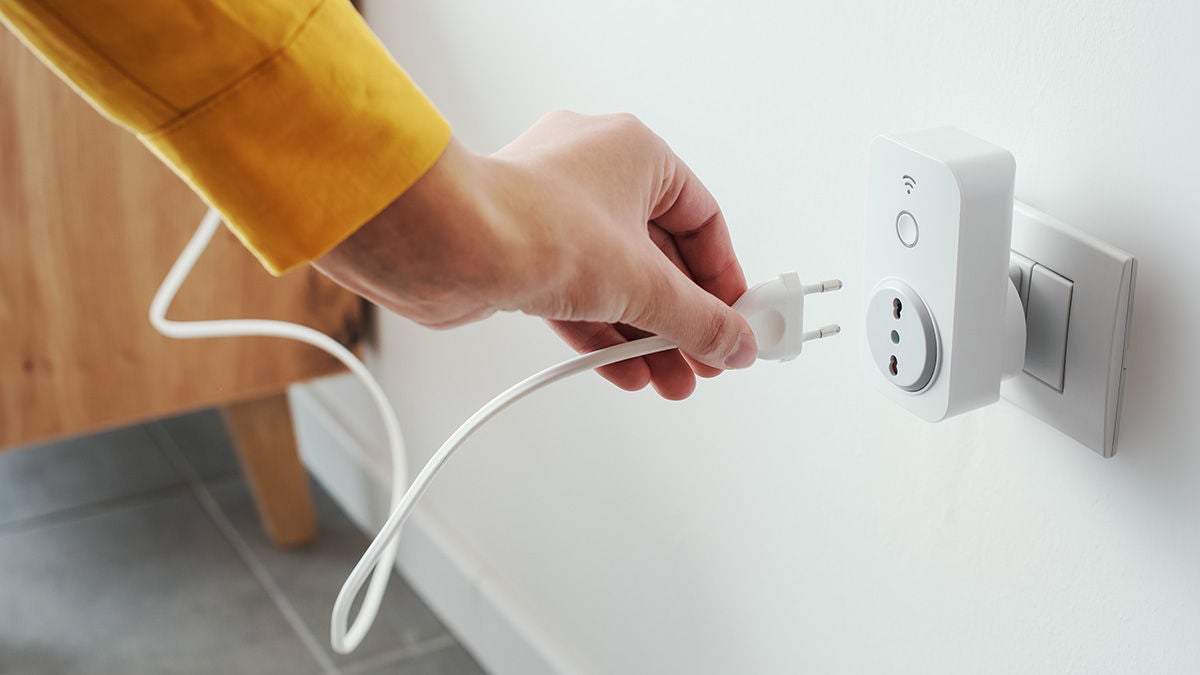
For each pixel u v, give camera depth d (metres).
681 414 0.75
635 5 0.69
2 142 0.99
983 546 0.53
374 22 1.04
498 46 0.85
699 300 0.42
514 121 0.86
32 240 1.03
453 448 0.45
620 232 0.40
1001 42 0.46
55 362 1.07
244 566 1.26
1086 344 0.44
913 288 0.46
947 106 0.50
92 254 1.05
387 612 1.19
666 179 0.44
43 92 0.98
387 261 0.35
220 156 0.31
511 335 0.92
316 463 1.42
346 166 0.32
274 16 0.30
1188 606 0.44
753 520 0.71
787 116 0.59
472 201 0.35
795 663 0.70
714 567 0.76
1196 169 0.40
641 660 0.88
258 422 1.22
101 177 1.03
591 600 0.92
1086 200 0.44
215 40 0.30
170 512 1.36
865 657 0.64
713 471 0.73
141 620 1.18
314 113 0.31
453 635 1.15
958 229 0.43
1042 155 0.46
